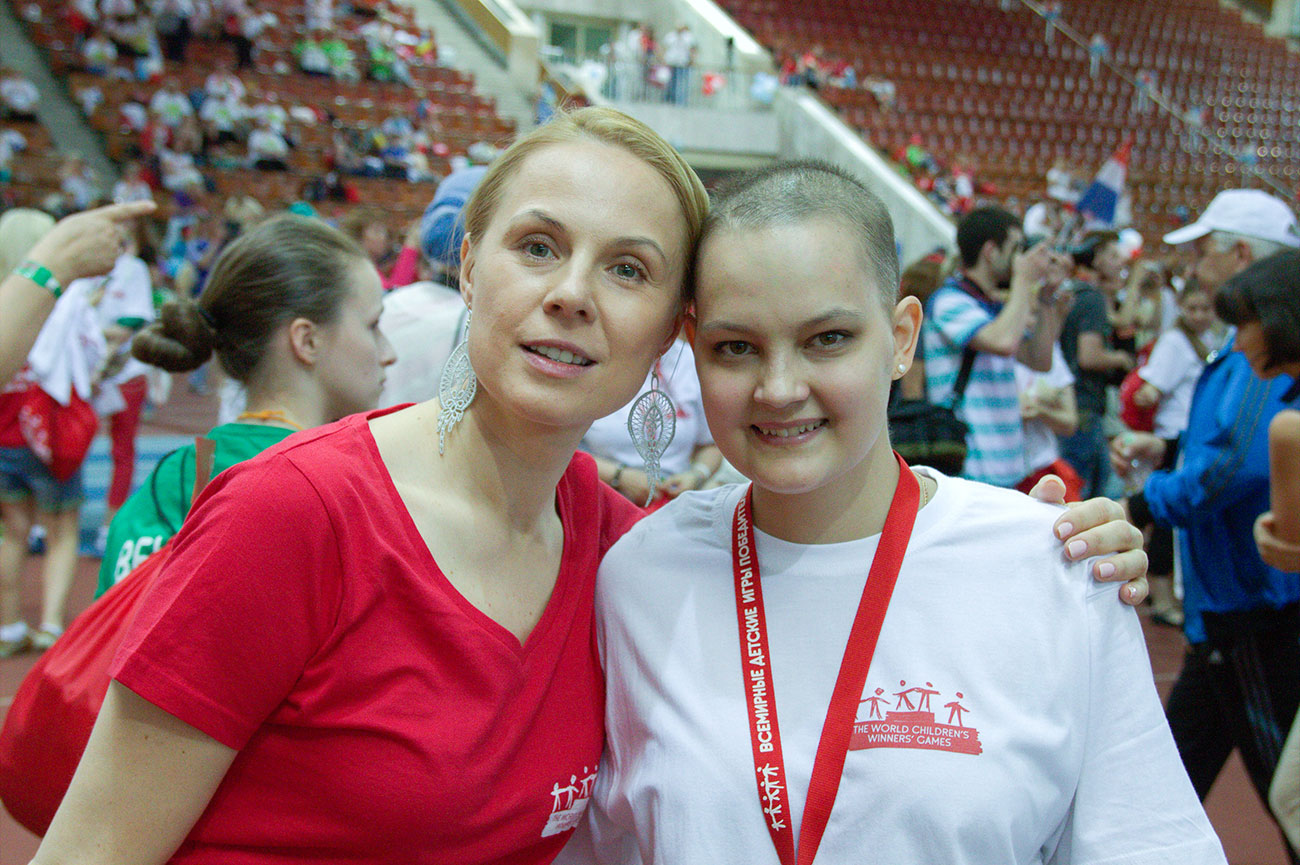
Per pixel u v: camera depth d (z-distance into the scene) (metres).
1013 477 2.95
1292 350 1.85
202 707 0.97
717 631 1.13
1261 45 23.38
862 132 16.47
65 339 3.96
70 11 13.14
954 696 1.03
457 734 1.04
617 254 1.06
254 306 1.61
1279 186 18.16
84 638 1.35
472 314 1.10
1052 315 3.35
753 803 1.05
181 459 1.65
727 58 15.61
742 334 1.04
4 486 4.02
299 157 12.97
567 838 1.21
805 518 1.13
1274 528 1.80
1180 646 4.74
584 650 1.21
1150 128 19.20
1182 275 7.42
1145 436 2.76
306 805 1.04
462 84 14.51
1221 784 3.48
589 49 17.83
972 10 20.91
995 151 17.45
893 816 1.00
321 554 1.01
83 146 12.23
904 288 3.18
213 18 13.76
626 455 2.49
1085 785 1.04
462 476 1.14
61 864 0.98
